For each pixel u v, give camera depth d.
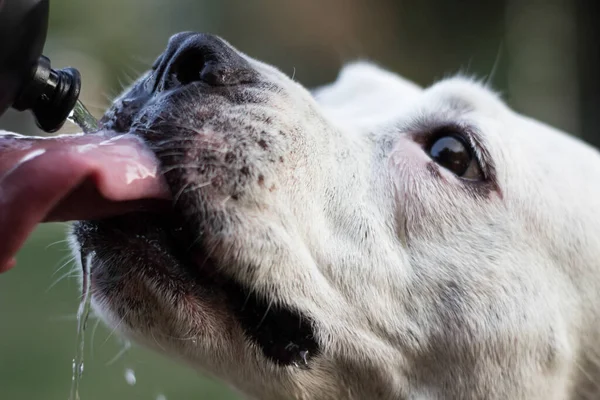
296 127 0.52
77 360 0.50
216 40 0.51
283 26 2.21
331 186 0.53
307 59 2.15
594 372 0.59
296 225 0.51
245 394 0.53
